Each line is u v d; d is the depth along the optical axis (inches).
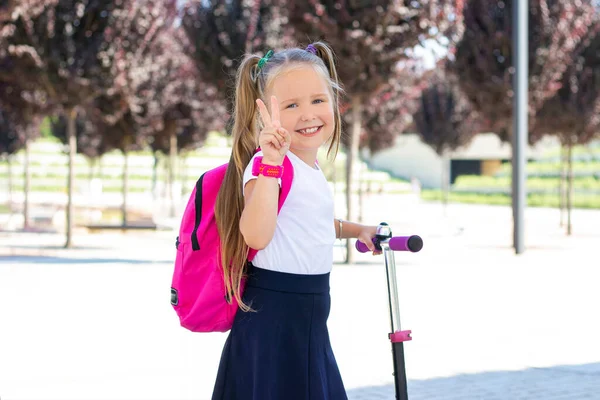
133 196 1507.1
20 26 578.2
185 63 824.9
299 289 99.4
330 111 101.5
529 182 1808.6
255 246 94.6
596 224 1004.6
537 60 617.6
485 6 617.0
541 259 538.0
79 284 400.5
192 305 101.8
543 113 757.3
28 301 343.0
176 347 249.1
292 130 100.1
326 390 100.3
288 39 585.0
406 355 238.5
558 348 247.6
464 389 198.1
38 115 790.5
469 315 309.1
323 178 102.9
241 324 100.4
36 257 543.2
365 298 355.6
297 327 99.3
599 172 1707.7
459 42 624.7
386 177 1878.7
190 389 197.2
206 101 993.5
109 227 830.5
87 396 190.2
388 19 482.3
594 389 198.1
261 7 611.8
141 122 837.2
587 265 498.9
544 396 191.2
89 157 1294.3
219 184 101.7
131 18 606.5
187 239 100.6
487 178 2009.1
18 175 1743.4
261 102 93.2
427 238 753.0
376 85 504.7
